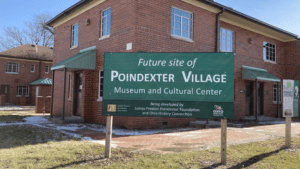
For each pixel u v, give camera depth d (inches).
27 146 237.5
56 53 641.6
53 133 317.1
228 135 336.2
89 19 513.7
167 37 435.5
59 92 605.0
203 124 431.8
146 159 199.8
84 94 469.4
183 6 465.7
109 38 450.0
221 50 568.7
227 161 201.6
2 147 233.0
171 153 221.6
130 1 405.7
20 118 507.2
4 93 1143.0
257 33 677.3
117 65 215.2
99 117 458.3
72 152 217.3
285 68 771.4
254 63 660.7
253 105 647.1
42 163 184.5
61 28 626.8
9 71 1158.3
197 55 208.5
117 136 319.6
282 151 241.0
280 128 434.6
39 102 674.8
